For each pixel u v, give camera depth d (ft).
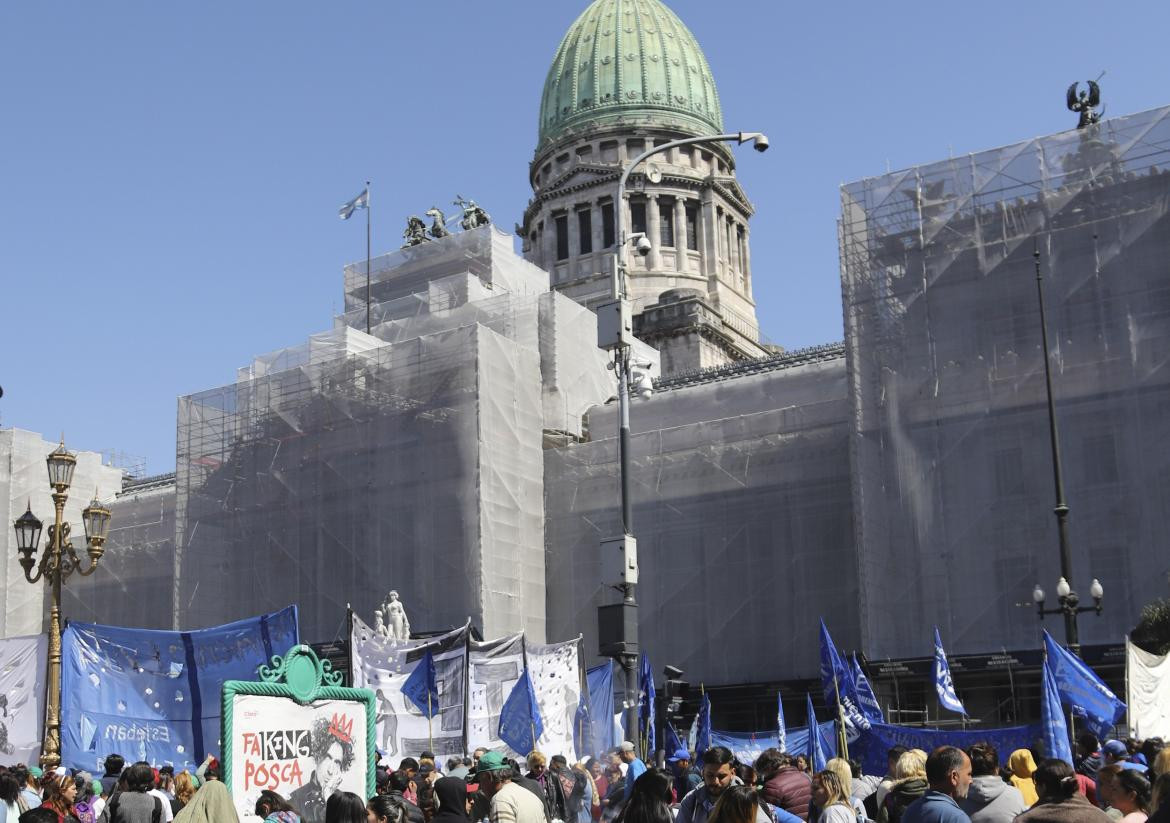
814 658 238.89
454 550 247.70
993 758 52.16
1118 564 198.80
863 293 226.99
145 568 318.65
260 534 272.31
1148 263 205.57
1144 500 198.70
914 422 217.56
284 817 51.57
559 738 119.34
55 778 65.98
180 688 90.22
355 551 258.78
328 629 259.39
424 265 322.55
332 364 271.28
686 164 404.16
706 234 397.60
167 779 80.48
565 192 401.08
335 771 57.62
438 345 257.75
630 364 127.44
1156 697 101.60
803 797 58.59
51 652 97.66
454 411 253.03
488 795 55.77
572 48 422.00
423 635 245.45
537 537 262.47
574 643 123.44
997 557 207.00
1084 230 210.79
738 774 65.77
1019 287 214.07
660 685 252.42
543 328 296.51
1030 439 208.54
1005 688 206.18
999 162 220.02
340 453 265.34
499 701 116.57
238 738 54.34
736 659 245.86
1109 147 211.82
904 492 215.72
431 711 110.73
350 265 335.06
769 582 246.06
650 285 386.73
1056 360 209.05
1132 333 204.23
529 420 265.75
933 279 220.84
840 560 240.73
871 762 98.53
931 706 211.20
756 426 254.88
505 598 249.14
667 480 260.42
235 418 282.15
